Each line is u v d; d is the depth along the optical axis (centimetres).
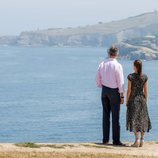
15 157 2067
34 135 13275
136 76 2523
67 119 16050
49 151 2277
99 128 14362
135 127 2512
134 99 2523
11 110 18212
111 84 2533
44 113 17438
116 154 2231
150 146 2556
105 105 2581
